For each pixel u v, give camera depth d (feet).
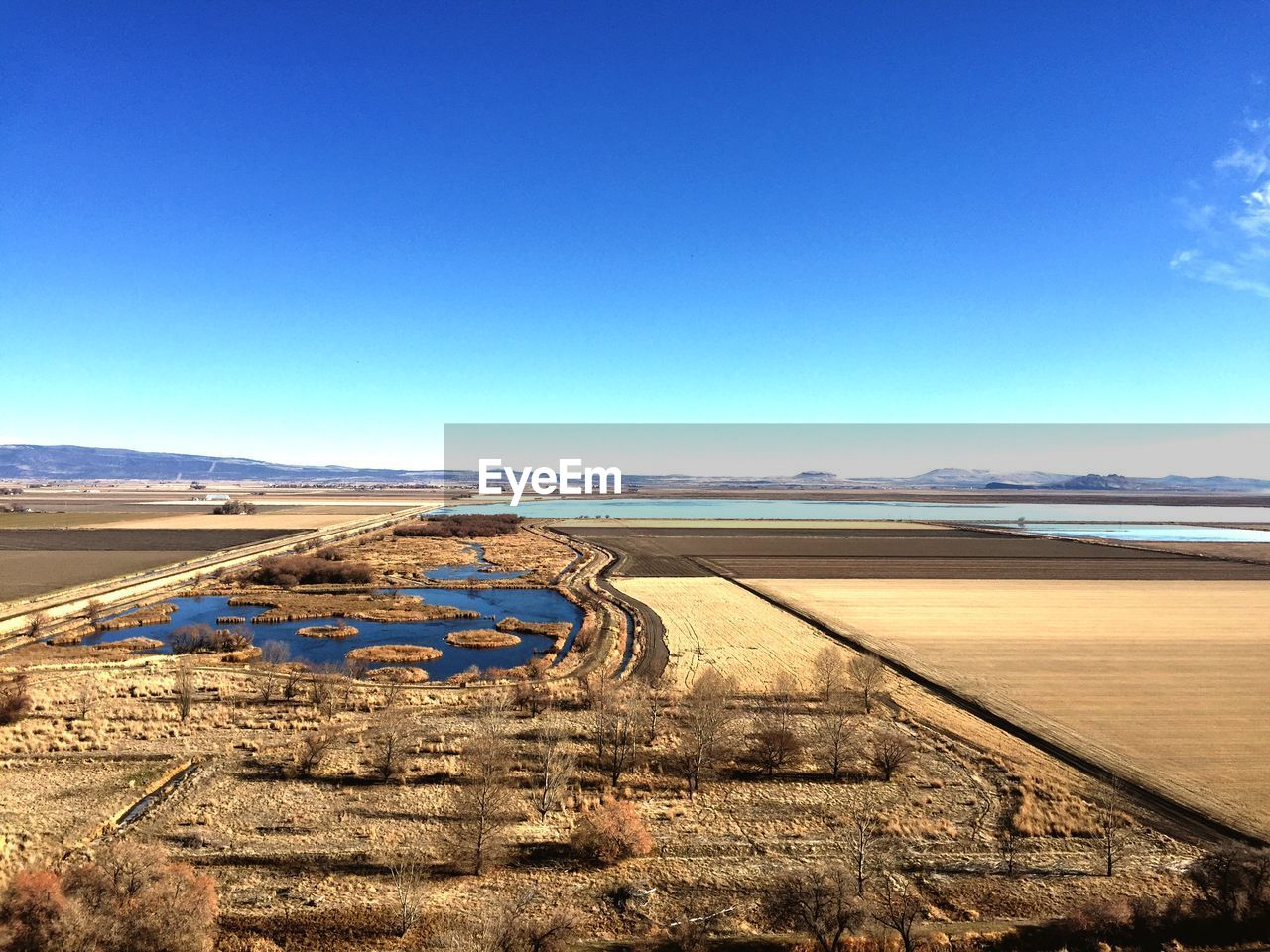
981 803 117.80
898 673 192.65
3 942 70.08
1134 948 80.53
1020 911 88.94
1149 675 188.75
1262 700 168.35
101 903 76.48
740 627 249.96
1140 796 119.65
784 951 81.25
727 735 141.18
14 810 108.27
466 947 75.77
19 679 165.58
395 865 95.66
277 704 160.25
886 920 83.05
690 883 94.63
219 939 80.59
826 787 123.34
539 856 100.27
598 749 136.15
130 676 177.88
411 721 145.69
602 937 83.15
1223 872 88.02
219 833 103.65
